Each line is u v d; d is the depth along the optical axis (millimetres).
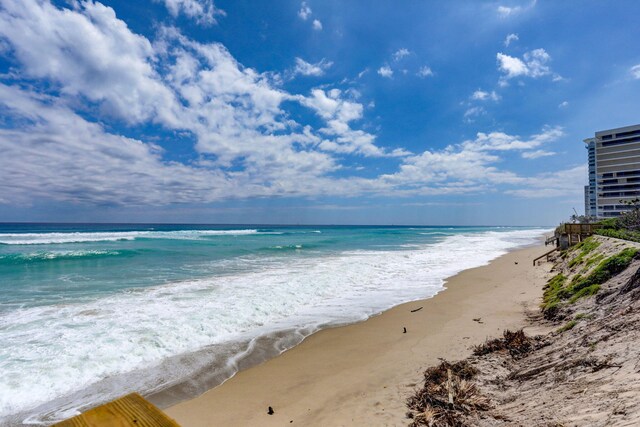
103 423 1351
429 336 9039
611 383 3906
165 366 7430
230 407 5891
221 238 44469
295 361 7773
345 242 42406
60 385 6477
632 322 5406
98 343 8258
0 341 8266
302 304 12438
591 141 94188
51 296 12641
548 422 3615
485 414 4648
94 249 27297
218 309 11195
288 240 44250
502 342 7445
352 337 9250
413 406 5262
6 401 5906
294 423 5281
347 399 5887
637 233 16953
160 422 1363
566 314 9047
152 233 51031
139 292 13344
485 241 48219
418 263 23016
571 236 23766
